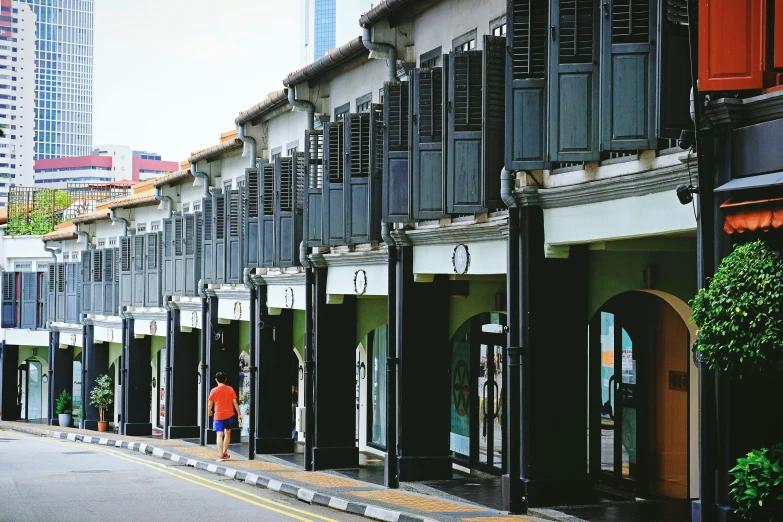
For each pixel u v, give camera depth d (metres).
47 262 48.09
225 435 23.58
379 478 19.36
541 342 13.63
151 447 28.27
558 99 11.71
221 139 28.98
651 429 15.48
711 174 9.77
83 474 21.17
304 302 22.58
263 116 25.12
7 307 47.25
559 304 13.69
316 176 20.22
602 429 16.61
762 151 9.28
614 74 10.87
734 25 9.40
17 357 48.50
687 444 14.51
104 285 37.69
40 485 18.73
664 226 10.98
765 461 8.92
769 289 8.41
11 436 39.00
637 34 10.80
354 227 18.28
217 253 27.11
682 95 10.66
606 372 16.58
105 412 39.94
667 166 10.71
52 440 36.03
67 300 42.06
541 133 12.52
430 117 15.29
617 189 11.69
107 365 40.34
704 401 9.83
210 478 20.69
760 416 9.72
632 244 13.12
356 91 20.22
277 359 25.11
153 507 15.38
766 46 9.32
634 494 15.66
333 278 20.73
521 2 12.62
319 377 21.11
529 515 13.39
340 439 21.20
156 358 39.00
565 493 13.68
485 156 14.08
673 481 14.98
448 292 17.56
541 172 13.33
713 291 8.80
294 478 19.22
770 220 9.02
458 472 19.17
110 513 14.67
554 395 13.70
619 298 16.16
